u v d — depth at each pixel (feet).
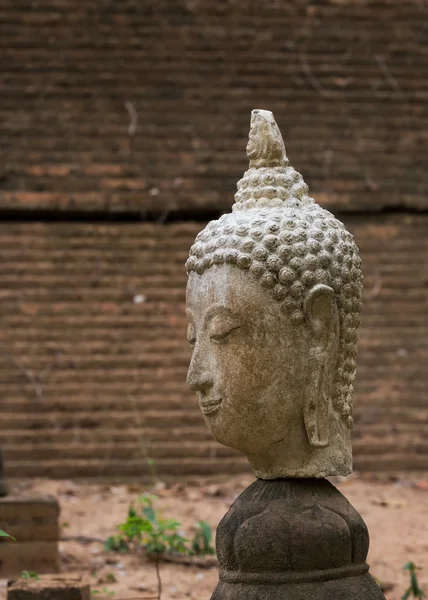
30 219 45.27
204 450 40.68
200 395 17.76
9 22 48.26
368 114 48.21
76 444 40.63
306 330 17.28
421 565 29.25
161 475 40.29
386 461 41.16
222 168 46.75
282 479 17.65
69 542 31.07
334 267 17.47
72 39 48.21
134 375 42.19
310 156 47.21
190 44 48.52
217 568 28.53
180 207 45.70
